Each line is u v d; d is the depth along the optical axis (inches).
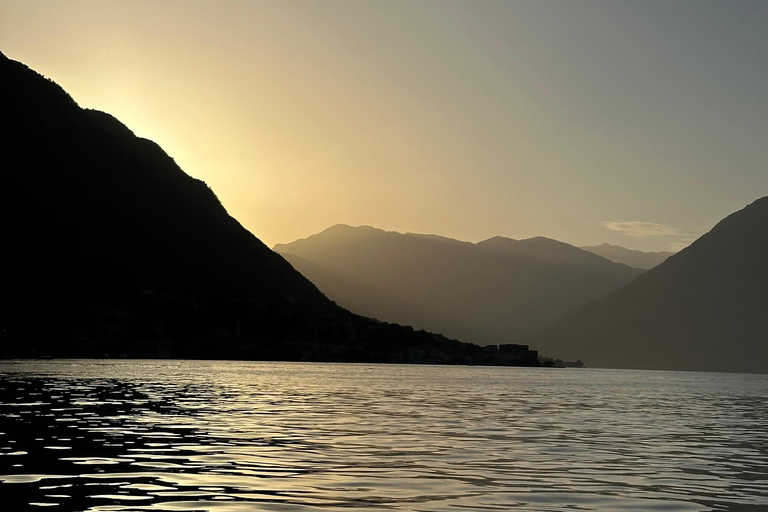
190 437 1355.8
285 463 1071.0
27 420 1567.4
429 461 1128.2
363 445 1309.1
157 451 1159.6
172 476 938.7
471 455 1210.0
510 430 1676.9
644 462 1180.5
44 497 797.2
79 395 2459.4
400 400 2837.1
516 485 936.3
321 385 4114.2
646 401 3321.9
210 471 984.3
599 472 1063.0
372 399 2849.4
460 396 3321.9
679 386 6279.5
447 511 773.9
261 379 4714.6
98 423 1555.1
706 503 847.1
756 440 1566.2
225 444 1267.2
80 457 1077.1
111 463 1029.8
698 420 2140.7
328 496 836.0
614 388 5270.7
